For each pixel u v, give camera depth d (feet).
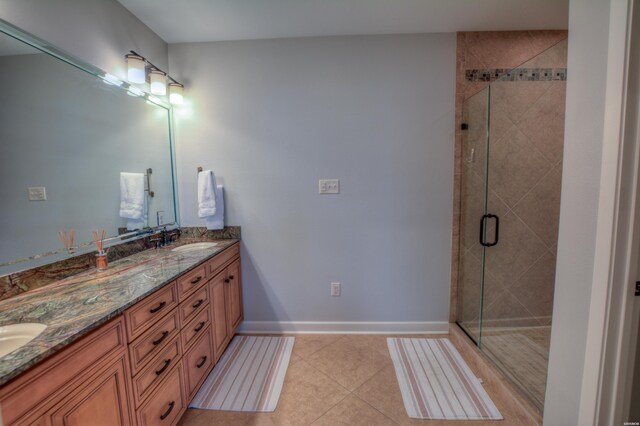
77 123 4.75
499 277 6.95
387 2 5.74
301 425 4.77
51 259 4.26
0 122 3.59
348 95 7.13
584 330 3.40
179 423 4.82
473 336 6.95
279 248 7.61
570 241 3.59
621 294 3.09
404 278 7.55
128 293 3.77
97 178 5.16
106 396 3.16
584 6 3.31
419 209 7.35
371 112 7.14
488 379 5.65
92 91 5.05
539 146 6.73
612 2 2.96
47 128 4.22
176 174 7.54
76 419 2.78
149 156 6.57
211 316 5.89
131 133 6.02
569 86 3.56
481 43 6.91
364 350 6.87
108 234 5.42
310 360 6.49
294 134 7.29
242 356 6.66
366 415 4.94
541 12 6.12
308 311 7.75
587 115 3.32
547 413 4.02
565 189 3.65
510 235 6.91
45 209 4.19
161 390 4.15
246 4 5.73
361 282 7.60
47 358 2.49
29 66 3.96
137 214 6.21
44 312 3.22
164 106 7.06
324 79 7.12
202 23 6.38
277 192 7.46
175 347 4.54
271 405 5.17
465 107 7.04
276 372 6.07
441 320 7.64
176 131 7.44
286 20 6.33
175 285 4.55
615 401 3.21
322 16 6.19
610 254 3.07
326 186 7.36
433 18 6.33
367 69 7.05
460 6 5.91
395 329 7.66
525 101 6.63
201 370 5.42
